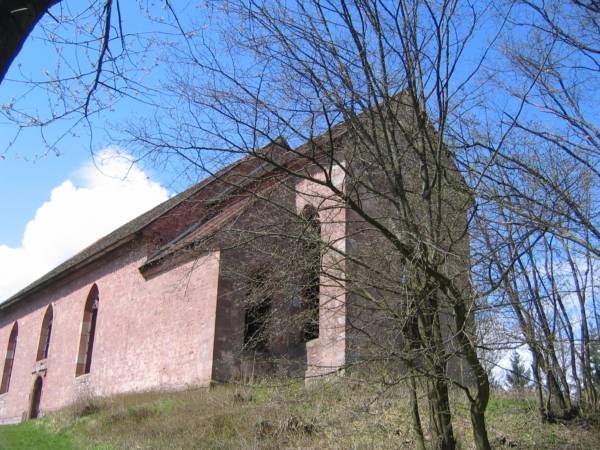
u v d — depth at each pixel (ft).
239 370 59.77
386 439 37.78
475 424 27.71
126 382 74.69
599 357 43.21
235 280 61.77
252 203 32.45
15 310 116.26
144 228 78.13
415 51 29.81
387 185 33.17
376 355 29.63
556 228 26.96
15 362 110.63
